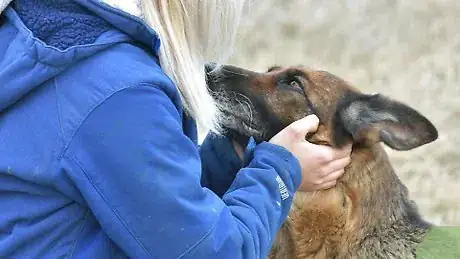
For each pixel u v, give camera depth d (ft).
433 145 21.43
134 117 5.81
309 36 27.48
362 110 10.64
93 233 6.18
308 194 10.49
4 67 5.89
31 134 5.86
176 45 6.56
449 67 26.63
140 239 5.90
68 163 5.77
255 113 10.96
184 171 6.05
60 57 5.75
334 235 10.73
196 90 6.81
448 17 29.73
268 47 26.40
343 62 26.53
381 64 26.63
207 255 6.14
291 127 8.82
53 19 5.96
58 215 6.05
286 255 10.92
